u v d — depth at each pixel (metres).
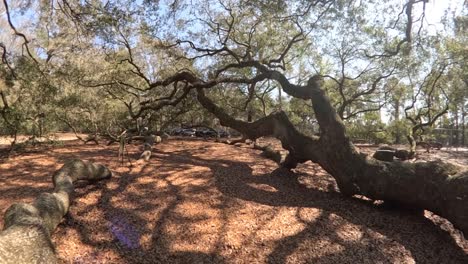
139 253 4.69
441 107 16.36
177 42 12.57
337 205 6.58
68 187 5.87
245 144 15.68
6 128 11.20
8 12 9.36
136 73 12.81
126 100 15.69
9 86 10.05
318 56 15.71
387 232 5.57
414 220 6.07
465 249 5.30
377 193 6.30
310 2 10.09
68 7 9.09
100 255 4.57
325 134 7.14
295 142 8.15
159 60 16.19
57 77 11.04
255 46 13.52
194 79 11.39
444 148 18.27
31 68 10.00
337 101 15.48
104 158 9.79
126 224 5.39
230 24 12.64
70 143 14.28
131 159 9.79
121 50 12.88
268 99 21.41
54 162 9.24
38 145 12.54
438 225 5.98
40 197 5.17
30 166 8.74
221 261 4.59
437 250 5.18
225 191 7.07
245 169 9.04
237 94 18.12
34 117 11.17
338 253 4.88
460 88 15.62
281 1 9.55
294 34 13.27
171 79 11.66
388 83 15.24
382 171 6.27
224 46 12.41
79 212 5.66
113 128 17.22
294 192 7.29
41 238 3.96
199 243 4.97
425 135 18.17
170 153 11.56
